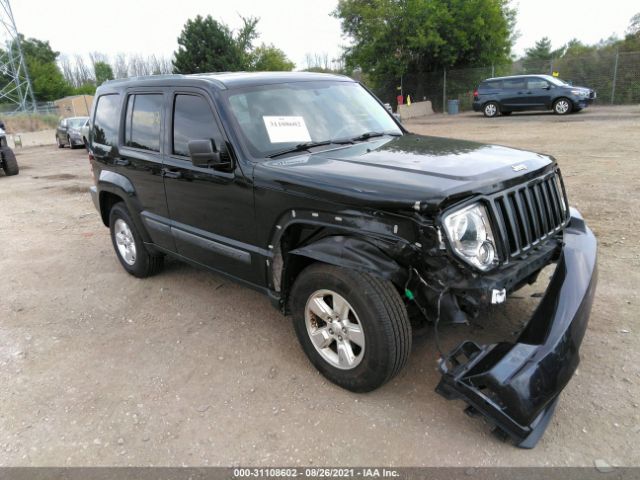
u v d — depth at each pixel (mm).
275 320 4047
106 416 2998
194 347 3721
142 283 5008
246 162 3268
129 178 4559
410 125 21406
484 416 2453
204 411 2979
